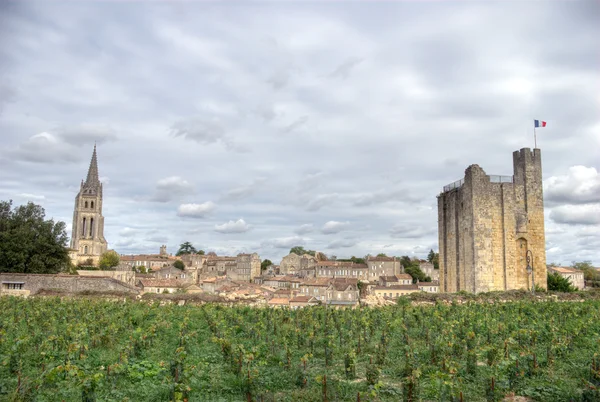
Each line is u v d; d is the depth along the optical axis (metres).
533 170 52.69
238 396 13.92
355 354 18.06
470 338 20.34
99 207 183.88
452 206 56.75
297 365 17.20
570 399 12.99
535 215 51.97
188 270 162.12
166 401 13.16
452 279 56.31
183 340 20.20
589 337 21.73
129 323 26.19
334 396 13.41
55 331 23.00
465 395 13.73
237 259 185.00
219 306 35.06
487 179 51.38
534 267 51.03
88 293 47.19
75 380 13.77
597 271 150.25
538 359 17.56
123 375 15.47
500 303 36.72
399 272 162.62
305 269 169.75
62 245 73.31
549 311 31.12
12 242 66.38
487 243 50.25
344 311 33.53
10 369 15.62
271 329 26.05
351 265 164.75
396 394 13.82
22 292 48.97
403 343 21.62
